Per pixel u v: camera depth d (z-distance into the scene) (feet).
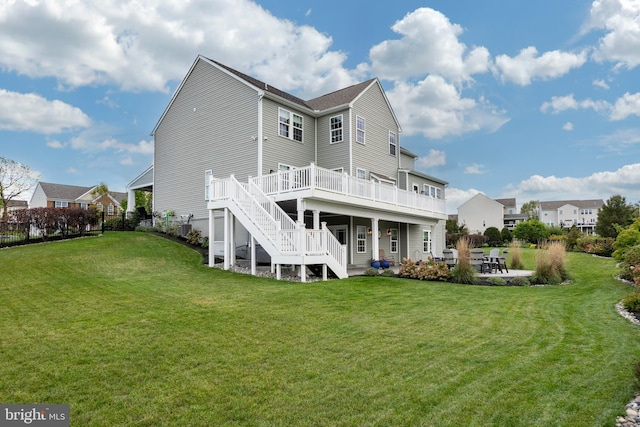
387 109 75.46
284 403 12.34
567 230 146.10
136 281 35.27
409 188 79.56
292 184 45.57
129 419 11.35
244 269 45.09
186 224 63.41
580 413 11.73
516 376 14.60
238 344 18.12
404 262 48.34
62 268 39.60
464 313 25.67
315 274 43.78
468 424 11.11
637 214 104.27
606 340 19.43
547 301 30.81
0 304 26.05
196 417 11.46
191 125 65.98
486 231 147.43
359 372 14.93
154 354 16.62
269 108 57.67
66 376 14.28
